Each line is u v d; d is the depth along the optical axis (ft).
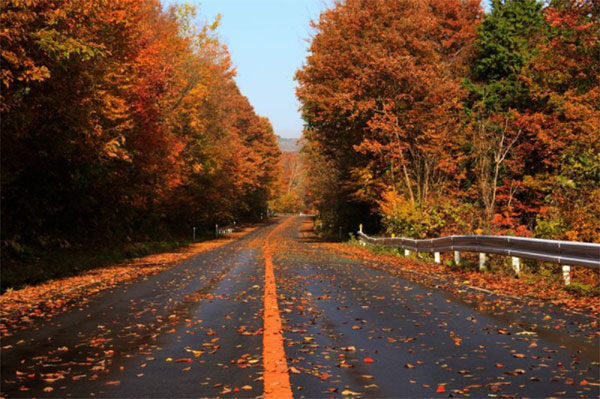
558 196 59.11
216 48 130.82
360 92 113.91
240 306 33.17
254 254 89.81
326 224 194.70
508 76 122.21
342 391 16.21
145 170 92.17
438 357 20.40
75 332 25.84
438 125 109.70
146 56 80.48
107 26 61.41
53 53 44.04
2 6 40.93
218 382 17.33
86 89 54.13
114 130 65.31
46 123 54.44
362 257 79.82
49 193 74.69
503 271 50.19
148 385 17.07
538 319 28.12
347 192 143.84
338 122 129.08
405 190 110.73
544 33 125.59
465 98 121.90
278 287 42.37
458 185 111.45
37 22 45.21
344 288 41.55
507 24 128.98
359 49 120.37
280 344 22.49
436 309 31.53
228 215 218.38
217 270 59.31
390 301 34.73
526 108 116.16
